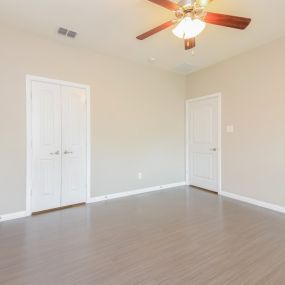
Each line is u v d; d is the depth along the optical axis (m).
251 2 2.23
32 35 2.95
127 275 1.71
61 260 1.91
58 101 3.20
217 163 4.05
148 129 4.19
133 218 2.88
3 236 2.36
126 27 2.74
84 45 3.28
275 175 3.15
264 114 3.27
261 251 2.06
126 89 3.88
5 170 2.78
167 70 4.41
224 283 1.62
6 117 2.78
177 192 4.17
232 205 3.40
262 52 3.27
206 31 2.82
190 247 2.14
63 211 3.14
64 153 3.28
